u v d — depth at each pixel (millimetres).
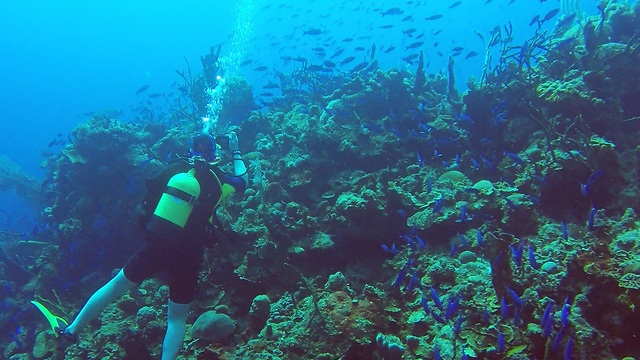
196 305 6066
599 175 4719
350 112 8023
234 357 4582
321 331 4148
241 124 9789
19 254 11094
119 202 8445
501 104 6941
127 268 4125
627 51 6930
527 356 3430
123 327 5777
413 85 9305
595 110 6281
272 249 5906
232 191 4605
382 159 7488
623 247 4129
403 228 6062
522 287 3967
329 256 6113
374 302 4363
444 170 7230
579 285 3783
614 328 3510
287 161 7465
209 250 6340
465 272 4805
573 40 8117
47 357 7062
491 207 5805
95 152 8547
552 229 5133
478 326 3955
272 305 5219
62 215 9078
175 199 4008
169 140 9359
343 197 6129
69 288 8414
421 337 4156
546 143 6191
